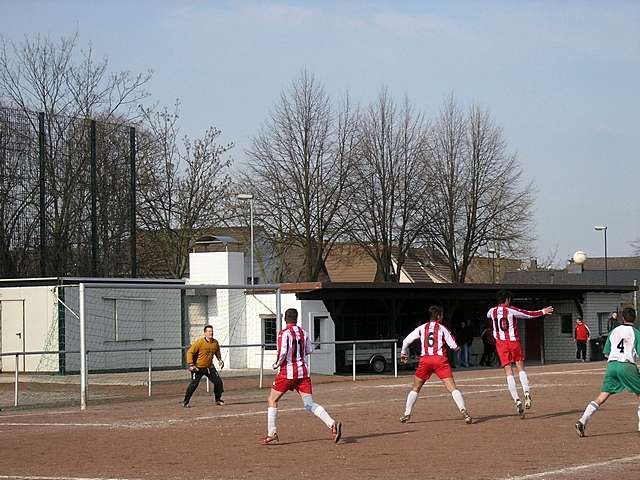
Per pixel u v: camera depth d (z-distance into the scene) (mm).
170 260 56125
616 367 14812
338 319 39938
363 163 53219
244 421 18688
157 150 56000
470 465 12141
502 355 18281
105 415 21000
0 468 13148
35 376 33531
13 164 38938
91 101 48625
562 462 12312
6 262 38875
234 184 57438
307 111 52469
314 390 27172
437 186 54875
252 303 38469
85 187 41594
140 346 36406
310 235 52406
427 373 17297
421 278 69438
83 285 23484
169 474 12109
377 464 12430
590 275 92875
